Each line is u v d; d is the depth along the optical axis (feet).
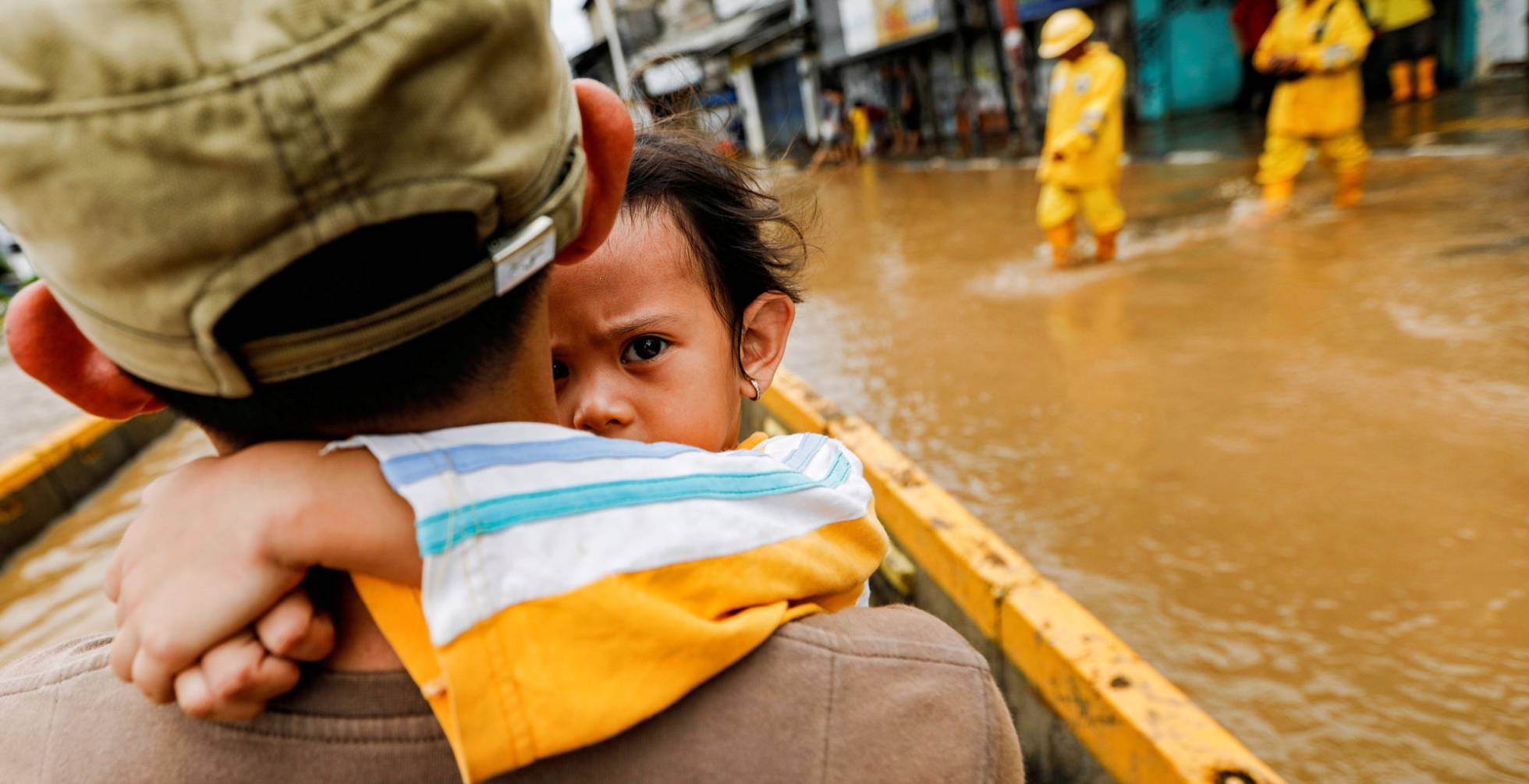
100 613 11.85
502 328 1.61
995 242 24.76
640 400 2.84
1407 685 6.88
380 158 1.26
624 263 2.77
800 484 2.07
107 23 1.17
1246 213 22.18
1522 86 32.89
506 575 1.52
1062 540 9.41
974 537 6.79
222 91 1.17
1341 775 6.25
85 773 1.69
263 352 1.36
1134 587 8.45
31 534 14.65
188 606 1.46
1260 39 38.47
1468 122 27.86
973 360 15.33
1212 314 15.43
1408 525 8.71
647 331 2.81
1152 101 43.42
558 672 1.52
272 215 1.23
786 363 16.87
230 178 1.20
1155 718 4.88
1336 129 19.74
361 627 1.63
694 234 2.99
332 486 1.53
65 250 1.28
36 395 26.18
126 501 16.06
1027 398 13.29
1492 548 8.18
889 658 1.79
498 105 1.38
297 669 1.55
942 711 1.77
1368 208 20.20
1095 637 5.56
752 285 3.34
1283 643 7.49
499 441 1.64
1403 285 15.01
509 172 1.39
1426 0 33.86
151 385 1.57
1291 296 15.56
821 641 1.76
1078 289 18.52
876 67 61.52
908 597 7.87
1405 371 11.93
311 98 1.19
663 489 1.76
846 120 59.57
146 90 1.17
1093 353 14.65
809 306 20.86
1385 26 34.12
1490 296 13.84
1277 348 13.44
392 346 1.44
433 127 1.29
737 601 1.73
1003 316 17.51
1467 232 17.08
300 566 1.51
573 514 1.62
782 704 1.68
